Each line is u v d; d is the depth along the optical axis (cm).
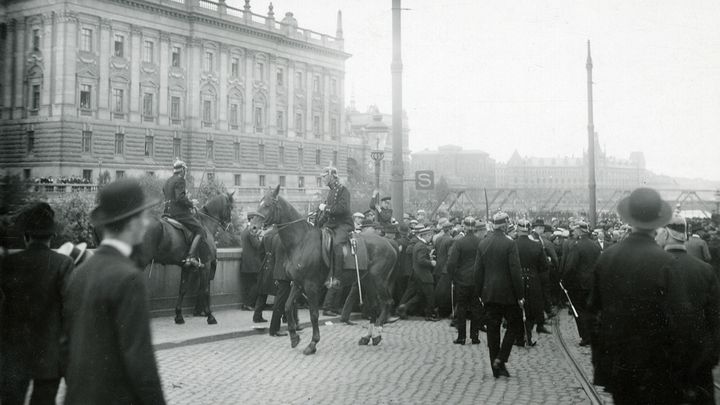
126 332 351
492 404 812
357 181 9806
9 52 6744
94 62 7319
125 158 7669
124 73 7681
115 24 7606
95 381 352
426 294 1666
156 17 8088
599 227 2342
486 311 988
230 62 9088
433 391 882
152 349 358
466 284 1288
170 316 1568
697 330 490
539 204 8700
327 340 1323
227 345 1232
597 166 8869
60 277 577
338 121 11175
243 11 9275
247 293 1783
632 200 523
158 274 1553
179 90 8412
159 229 1335
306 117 10425
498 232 980
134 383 347
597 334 567
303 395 853
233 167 9050
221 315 1616
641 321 501
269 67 9694
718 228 2223
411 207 7950
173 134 8300
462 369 1038
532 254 1259
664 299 495
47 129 6900
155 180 2656
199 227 1432
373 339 1270
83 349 355
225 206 1583
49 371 564
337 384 920
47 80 6912
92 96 7331
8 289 564
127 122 7706
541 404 811
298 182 10200
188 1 8488
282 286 1340
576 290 1264
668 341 498
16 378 559
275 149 9750
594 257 1257
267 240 1483
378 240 1319
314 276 1186
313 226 1233
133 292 358
